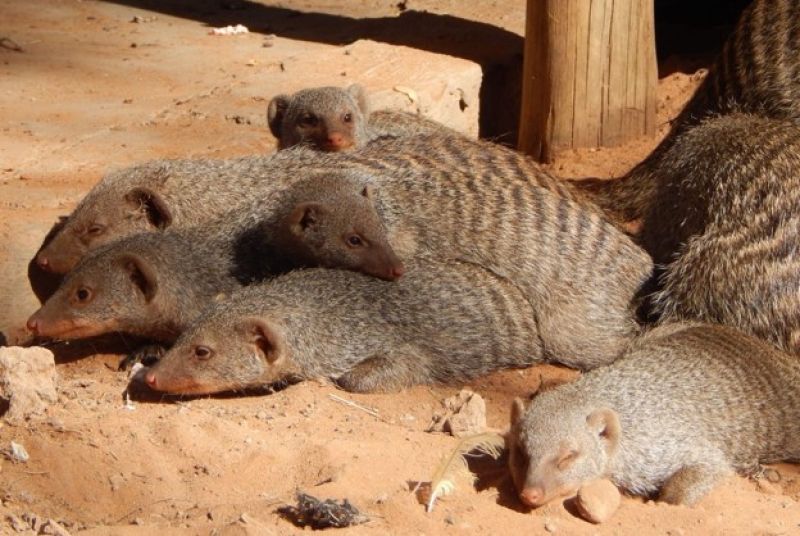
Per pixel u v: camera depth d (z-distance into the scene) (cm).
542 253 682
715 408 575
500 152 759
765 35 810
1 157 862
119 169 789
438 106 1014
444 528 465
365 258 657
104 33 1195
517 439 512
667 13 1239
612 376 577
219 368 593
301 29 1221
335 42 1167
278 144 880
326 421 573
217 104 977
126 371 632
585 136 969
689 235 693
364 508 472
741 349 617
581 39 946
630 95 968
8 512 484
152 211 699
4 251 714
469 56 1099
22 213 755
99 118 953
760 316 654
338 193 678
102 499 495
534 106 976
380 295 643
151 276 627
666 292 679
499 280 670
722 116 770
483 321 653
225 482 503
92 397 582
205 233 672
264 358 602
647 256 707
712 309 664
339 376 626
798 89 782
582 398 549
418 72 1046
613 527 489
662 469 548
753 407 587
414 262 672
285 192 690
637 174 827
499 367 663
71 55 1116
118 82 1046
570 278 680
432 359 643
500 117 1106
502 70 1102
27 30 1191
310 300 627
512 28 1223
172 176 712
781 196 660
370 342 630
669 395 568
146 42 1168
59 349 659
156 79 1054
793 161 672
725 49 838
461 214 690
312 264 674
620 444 538
